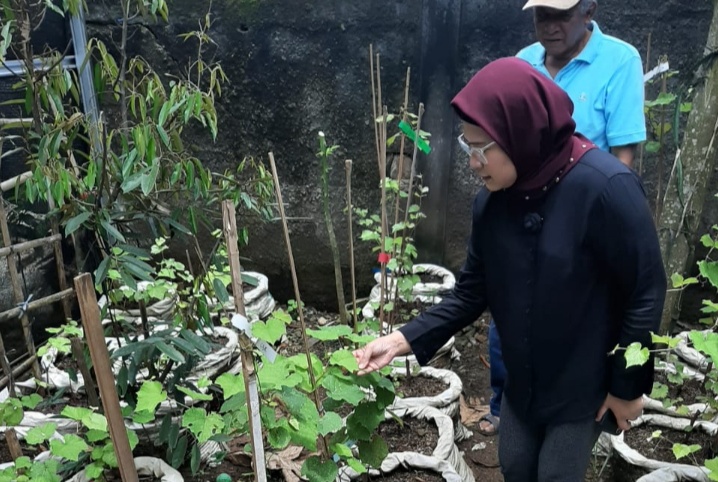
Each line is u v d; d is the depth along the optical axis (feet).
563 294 4.41
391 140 8.77
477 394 9.67
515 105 4.04
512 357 4.86
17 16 6.29
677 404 7.40
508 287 4.69
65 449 5.66
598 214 4.18
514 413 5.33
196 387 7.01
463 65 10.43
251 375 3.79
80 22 9.87
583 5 6.46
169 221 6.32
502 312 4.82
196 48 10.63
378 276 10.61
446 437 7.33
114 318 7.18
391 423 7.76
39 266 9.37
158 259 11.39
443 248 11.57
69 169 6.24
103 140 5.67
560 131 4.17
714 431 6.98
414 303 10.40
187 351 6.16
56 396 6.82
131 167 5.67
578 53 6.81
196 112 6.01
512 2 10.01
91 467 5.92
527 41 10.18
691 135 7.30
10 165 9.02
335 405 5.25
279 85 10.77
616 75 6.58
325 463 4.99
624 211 4.09
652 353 4.43
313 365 5.02
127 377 6.08
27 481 5.50
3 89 8.93
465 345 11.00
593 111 6.70
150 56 10.66
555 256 4.34
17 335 8.98
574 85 6.79
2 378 7.73
